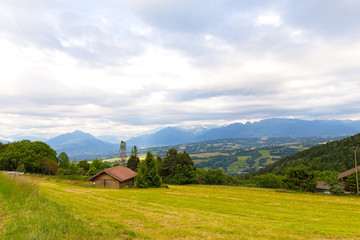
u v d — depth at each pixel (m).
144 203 23.41
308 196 41.22
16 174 18.88
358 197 41.16
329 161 126.12
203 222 14.52
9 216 10.13
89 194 26.91
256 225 14.62
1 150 73.19
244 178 171.75
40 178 46.94
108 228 10.47
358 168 52.31
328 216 22.59
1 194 13.80
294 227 15.12
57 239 7.89
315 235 13.22
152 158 51.50
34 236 7.56
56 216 10.69
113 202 21.05
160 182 50.78
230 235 11.64
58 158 84.12
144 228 11.86
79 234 8.77
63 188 31.53
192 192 42.28
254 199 35.25
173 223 13.48
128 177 50.72
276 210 25.39
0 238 7.64
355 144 138.50
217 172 87.44
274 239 11.65
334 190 45.31
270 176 88.06
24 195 14.27
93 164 71.62
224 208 24.73
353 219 21.45
